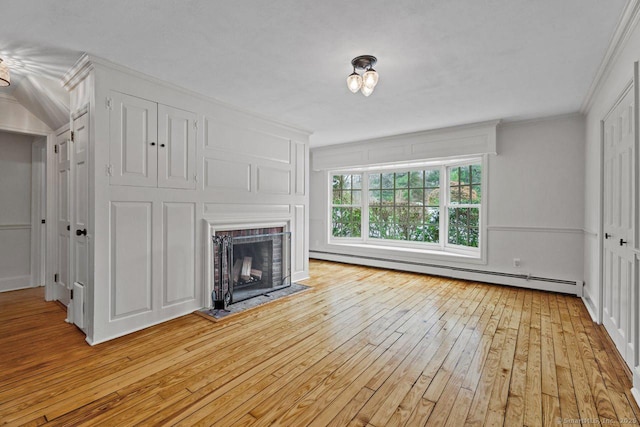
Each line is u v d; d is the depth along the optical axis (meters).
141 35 2.14
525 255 4.19
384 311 3.27
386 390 1.87
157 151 2.86
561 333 2.70
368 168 5.91
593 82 2.88
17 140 4.06
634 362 1.87
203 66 2.60
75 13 1.88
